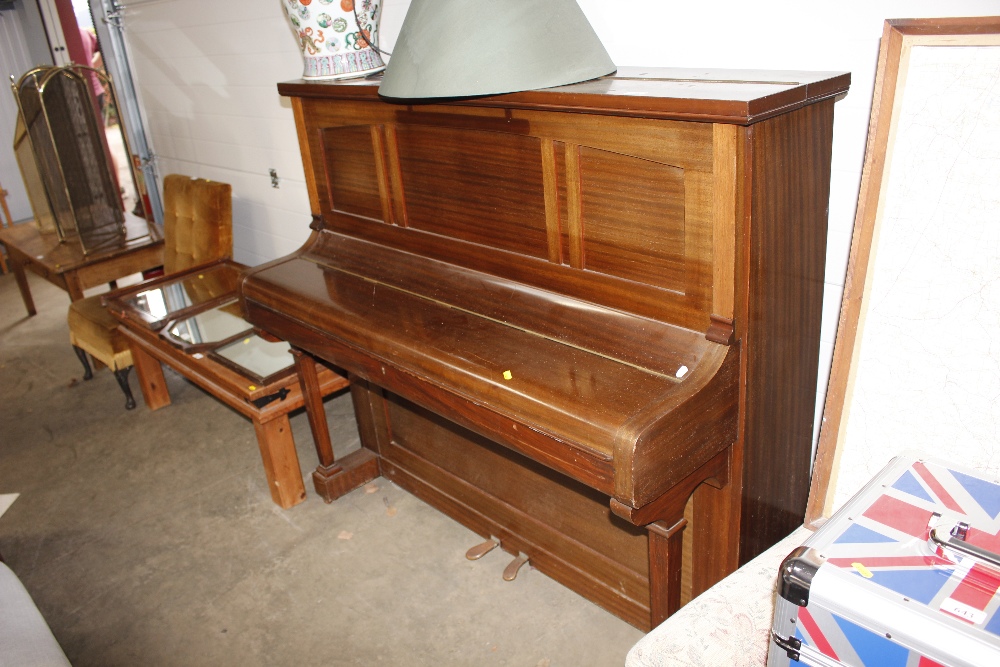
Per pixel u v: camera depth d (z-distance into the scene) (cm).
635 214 152
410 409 251
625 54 199
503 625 213
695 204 141
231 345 278
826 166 153
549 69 157
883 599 107
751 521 171
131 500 287
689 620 143
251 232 394
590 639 206
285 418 261
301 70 314
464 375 164
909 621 104
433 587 229
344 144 215
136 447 322
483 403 161
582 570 215
